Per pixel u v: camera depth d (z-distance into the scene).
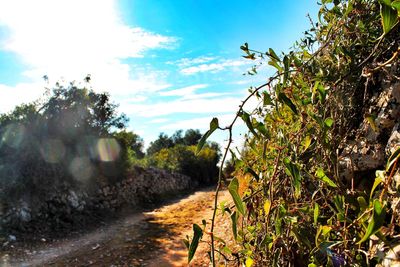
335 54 1.53
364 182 1.46
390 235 1.05
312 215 1.28
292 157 1.32
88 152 11.59
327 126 1.14
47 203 9.25
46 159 9.89
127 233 8.17
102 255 6.31
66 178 10.53
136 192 14.23
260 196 1.63
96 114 12.18
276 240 1.36
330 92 1.34
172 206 13.51
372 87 1.57
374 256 1.04
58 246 7.32
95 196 11.45
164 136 44.88
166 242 6.93
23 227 8.05
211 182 25.77
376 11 1.50
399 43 1.38
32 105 10.59
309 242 1.24
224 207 1.27
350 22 1.58
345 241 1.05
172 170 21.83
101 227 9.32
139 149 28.70
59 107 10.83
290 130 1.42
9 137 9.54
